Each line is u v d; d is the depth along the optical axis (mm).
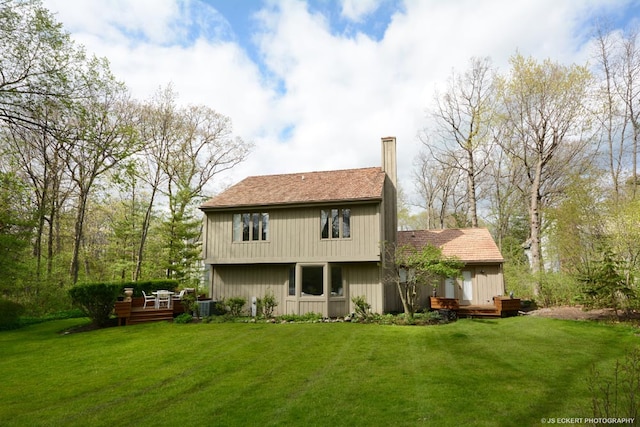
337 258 17562
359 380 7941
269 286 18734
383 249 18047
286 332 13461
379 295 17406
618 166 22625
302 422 5910
